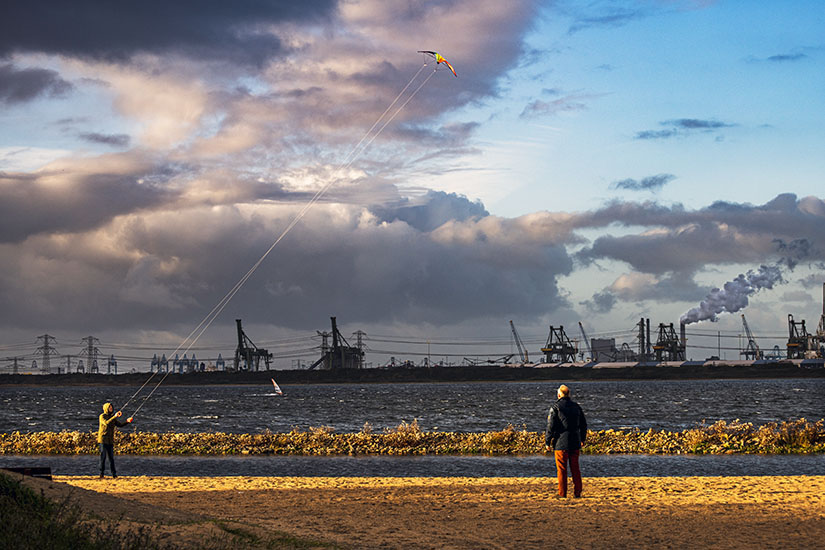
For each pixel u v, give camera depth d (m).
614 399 149.00
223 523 13.77
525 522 16.16
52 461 34.44
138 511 13.93
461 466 31.47
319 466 32.12
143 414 101.31
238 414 100.81
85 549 10.73
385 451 37.62
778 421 69.50
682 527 15.50
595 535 14.70
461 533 14.84
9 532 10.83
